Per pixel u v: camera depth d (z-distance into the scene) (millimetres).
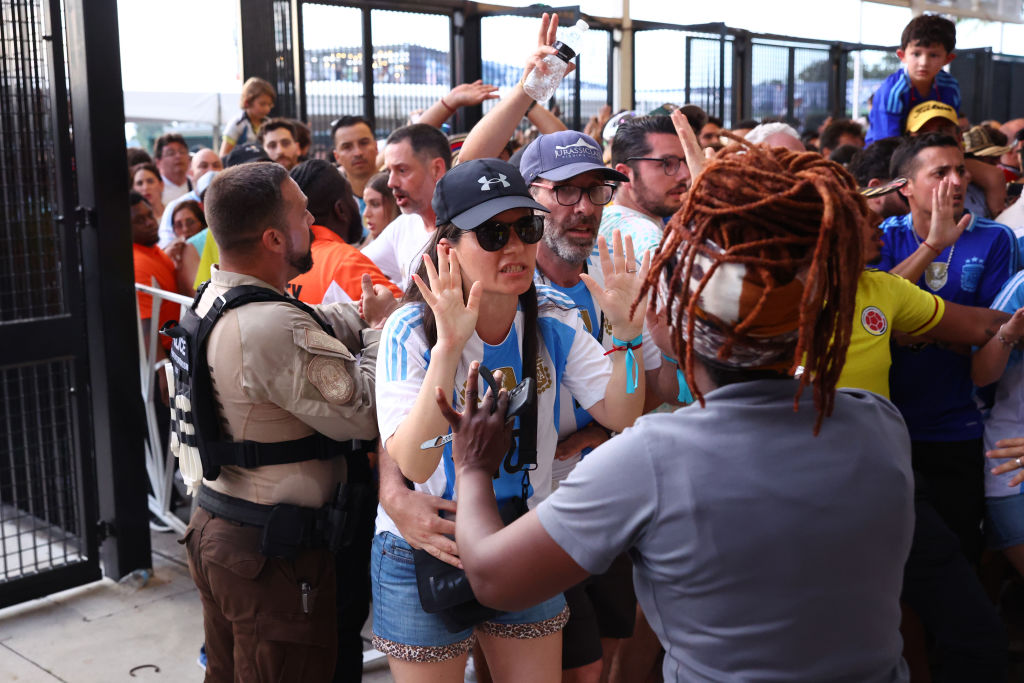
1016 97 10992
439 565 1837
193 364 2123
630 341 1979
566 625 2291
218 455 2117
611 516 1188
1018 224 3186
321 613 2197
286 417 2141
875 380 2438
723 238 1116
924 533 2344
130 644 3262
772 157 1158
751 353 1175
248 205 2152
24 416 3473
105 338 3490
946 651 2367
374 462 2551
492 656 2039
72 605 3543
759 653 1182
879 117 5137
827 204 1055
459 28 7840
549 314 2006
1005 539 2766
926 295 2525
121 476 3602
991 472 2504
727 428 1183
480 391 1885
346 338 2441
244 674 2182
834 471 1174
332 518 2154
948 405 2750
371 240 4211
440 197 1881
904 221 2930
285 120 5594
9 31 3291
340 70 7461
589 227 2393
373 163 5105
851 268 1131
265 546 2100
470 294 1716
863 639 1204
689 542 1169
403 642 1962
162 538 4148
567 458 2361
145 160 6074
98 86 3332
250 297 2125
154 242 4531
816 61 11945
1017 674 3102
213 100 9539
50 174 3383
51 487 3596
